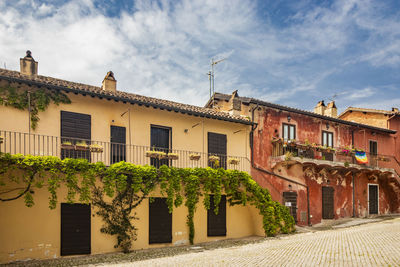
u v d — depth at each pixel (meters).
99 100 14.00
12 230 11.42
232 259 11.03
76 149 12.43
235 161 16.59
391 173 23.83
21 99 12.22
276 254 11.56
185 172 14.73
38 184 11.54
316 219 20.16
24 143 11.35
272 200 17.56
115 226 13.13
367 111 26.69
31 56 13.59
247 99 18.67
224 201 16.75
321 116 21.36
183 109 15.29
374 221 20.83
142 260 11.62
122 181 12.98
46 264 11.12
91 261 11.55
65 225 12.34
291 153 18.52
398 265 9.37
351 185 22.80
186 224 15.27
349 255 10.95
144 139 14.96
